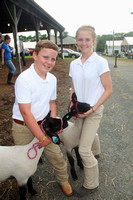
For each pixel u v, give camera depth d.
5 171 1.84
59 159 2.12
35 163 1.95
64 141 2.40
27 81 1.71
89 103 2.17
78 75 2.15
